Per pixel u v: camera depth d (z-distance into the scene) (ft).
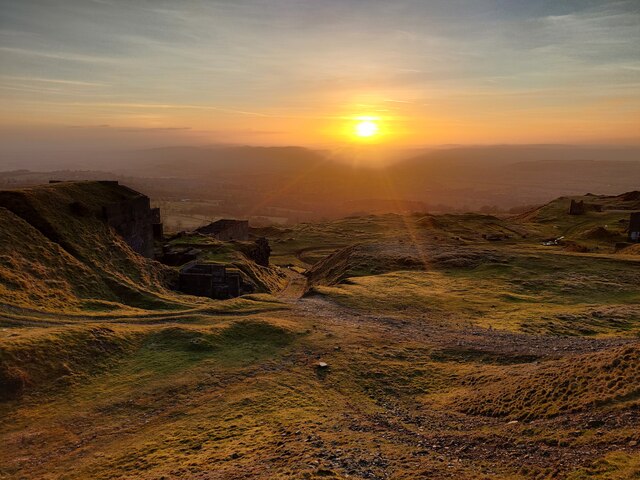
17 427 98.58
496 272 259.19
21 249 177.06
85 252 206.49
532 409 81.92
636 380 77.30
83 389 115.55
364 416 94.68
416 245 365.61
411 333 159.02
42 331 130.93
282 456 72.49
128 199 267.80
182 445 85.61
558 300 203.31
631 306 185.26
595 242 393.29
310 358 134.51
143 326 156.15
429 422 88.79
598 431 67.05
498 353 132.26
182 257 310.86
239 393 110.93
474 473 62.75
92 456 86.69
